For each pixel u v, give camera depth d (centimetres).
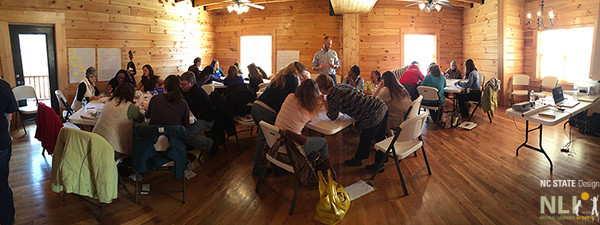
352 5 658
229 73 542
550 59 734
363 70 859
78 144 255
